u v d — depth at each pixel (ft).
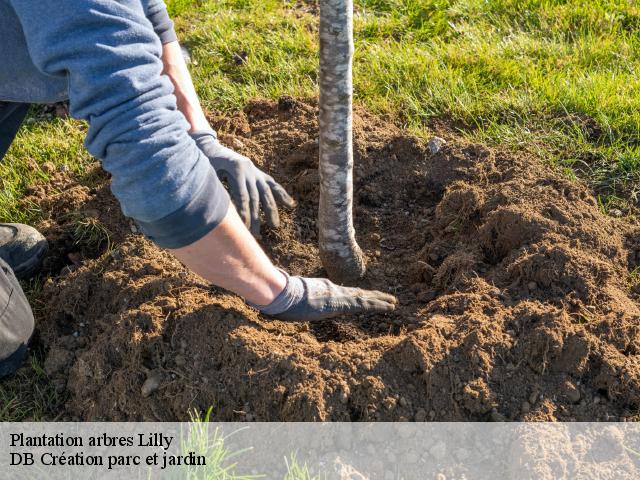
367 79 13.15
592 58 13.37
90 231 10.32
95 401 8.24
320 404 7.43
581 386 7.77
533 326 7.95
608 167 10.93
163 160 5.37
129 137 5.20
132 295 8.93
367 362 7.73
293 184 10.83
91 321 9.30
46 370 8.89
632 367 7.72
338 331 8.84
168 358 8.11
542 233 9.00
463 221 9.87
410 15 14.98
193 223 5.77
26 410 8.61
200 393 7.80
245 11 15.55
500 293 8.45
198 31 14.83
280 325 8.51
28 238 9.96
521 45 13.71
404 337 7.86
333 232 8.86
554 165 10.93
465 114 12.19
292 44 14.23
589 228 9.21
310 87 13.09
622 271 9.12
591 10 14.57
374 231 10.50
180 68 8.58
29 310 8.93
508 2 15.01
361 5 15.56
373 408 7.49
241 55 14.29
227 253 6.39
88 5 4.92
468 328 7.93
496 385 7.68
